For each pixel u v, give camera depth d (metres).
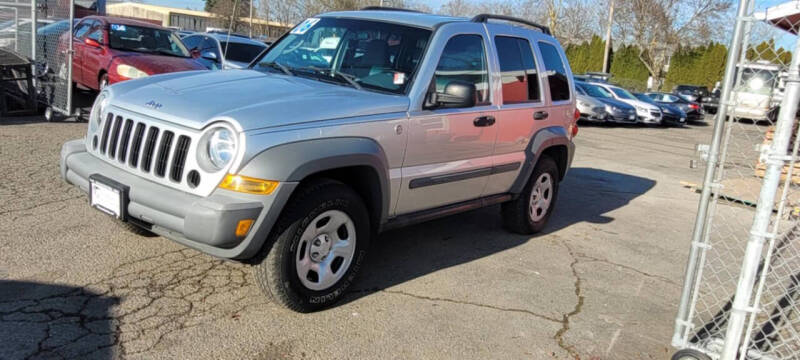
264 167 3.30
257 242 3.36
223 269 4.32
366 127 3.85
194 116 3.48
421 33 4.59
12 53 9.28
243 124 3.33
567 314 4.19
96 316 3.49
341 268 3.91
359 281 4.41
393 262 4.88
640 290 4.80
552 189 6.11
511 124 5.18
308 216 3.56
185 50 11.01
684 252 5.99
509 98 5.21
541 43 5.84
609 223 6.86
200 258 4.46
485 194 5.20
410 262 4.92
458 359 3.43
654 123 21.36
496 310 4.13
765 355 3.40
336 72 4.54
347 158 3.66
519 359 3.51
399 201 4.27
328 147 3.57
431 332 3.72
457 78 4.64
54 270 4.02
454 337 3.68
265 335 3.47
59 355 3.06
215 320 3.59
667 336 4.00
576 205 7.65
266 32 32.31
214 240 3.23
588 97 19.56
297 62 4.79
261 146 3.32
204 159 3.38
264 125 3.38
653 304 4.53
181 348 3.25
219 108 3.53
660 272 5.30
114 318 3.49
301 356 3.30
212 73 4.51
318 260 3.77
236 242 3.30
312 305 3.76
